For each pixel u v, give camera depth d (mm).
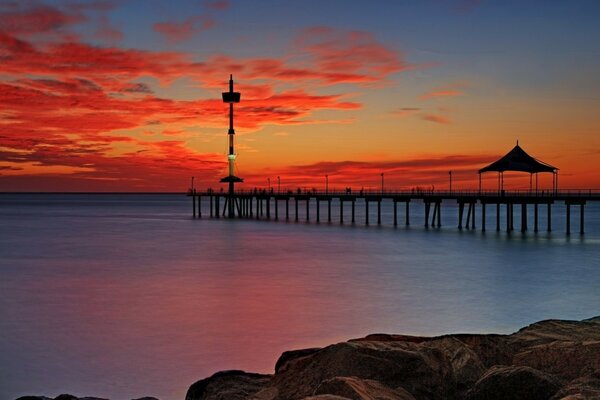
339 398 5742
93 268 40656
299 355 9133
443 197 73312
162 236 67562
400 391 6867
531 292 30891
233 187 106562
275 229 77688
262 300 28828
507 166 67500
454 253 49094
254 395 7781
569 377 7195
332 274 37844
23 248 53906
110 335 21750
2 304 27844
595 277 35969
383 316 25156
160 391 15875
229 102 111062
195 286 33188
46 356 19094
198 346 20281
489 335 8695
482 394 6656
